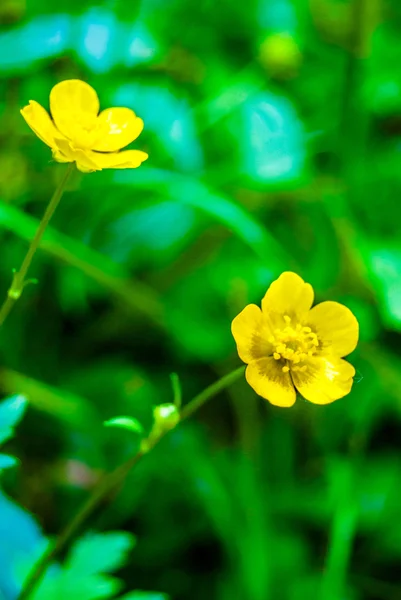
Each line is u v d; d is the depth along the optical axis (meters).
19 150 0.41
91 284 0.41
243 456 0.40
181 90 0.45
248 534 0.38
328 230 0.42
